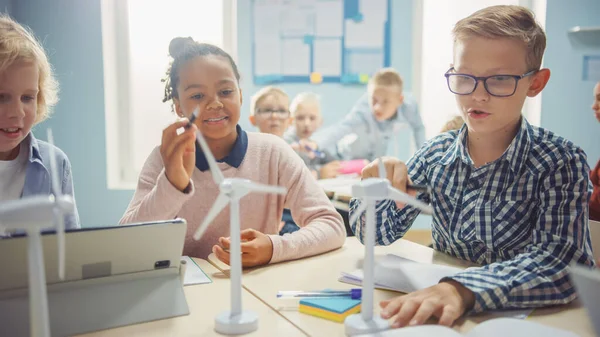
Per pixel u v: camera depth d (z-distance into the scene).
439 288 0.70
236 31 2.86
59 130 2.60
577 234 0.80
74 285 0.67
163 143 0.93
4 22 0.98
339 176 2.69
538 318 0.68
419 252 1.04
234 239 0.65
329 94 3.00
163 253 0.71
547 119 2.72
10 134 0.94
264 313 0.70
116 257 0.68
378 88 2.75
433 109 3.04
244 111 2.93
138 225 0.68
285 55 2.93
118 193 2.66
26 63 0.93
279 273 0.89
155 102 2.79
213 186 1.17
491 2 2.87
